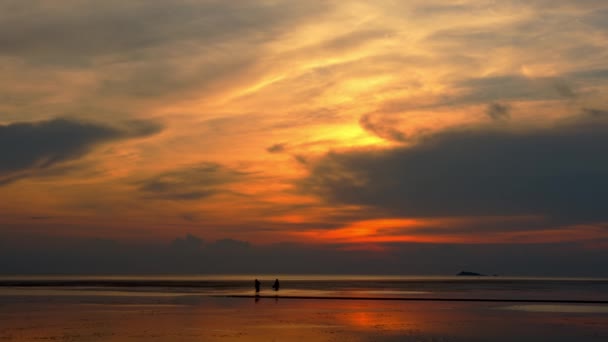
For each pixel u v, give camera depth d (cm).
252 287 12500
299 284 15850
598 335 3484
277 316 4556
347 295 8169
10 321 4119
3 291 9662
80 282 16775
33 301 6562
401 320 4278
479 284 17062
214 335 3375
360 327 3812
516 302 6462
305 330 3638
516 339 3312
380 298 7125
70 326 3797
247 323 4016
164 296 7738
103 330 3584
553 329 3769
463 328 3794
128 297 7475
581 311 5156
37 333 3438
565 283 19500
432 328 3784
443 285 15450
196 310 5147
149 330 3594
